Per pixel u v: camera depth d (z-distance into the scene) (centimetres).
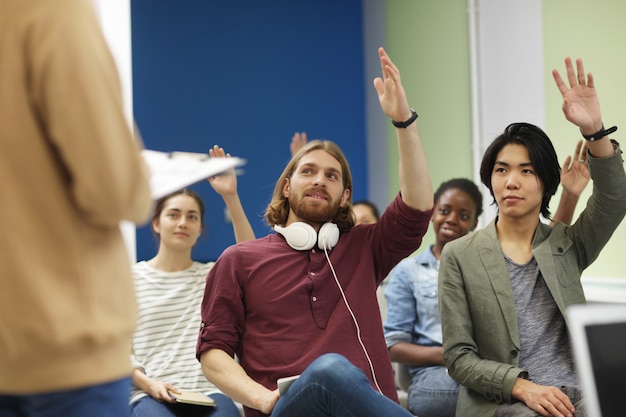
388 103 204
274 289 210
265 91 418
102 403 114
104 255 115
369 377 204
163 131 387
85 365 112
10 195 109
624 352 98
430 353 273
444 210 294
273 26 421
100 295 113
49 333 108
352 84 444
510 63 363
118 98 111
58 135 106
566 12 337
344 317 207
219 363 204
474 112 379
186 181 131
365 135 446
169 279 272
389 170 436
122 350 117
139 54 381
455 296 225
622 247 317
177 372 257
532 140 225
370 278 215
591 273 329
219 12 405
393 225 215
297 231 214
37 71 106
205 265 280
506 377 206
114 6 326
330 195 217
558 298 216
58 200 110
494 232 229
